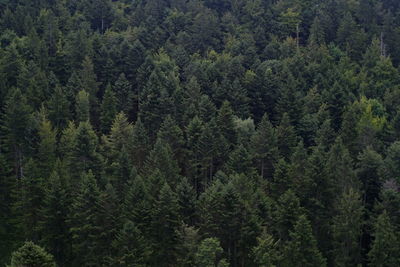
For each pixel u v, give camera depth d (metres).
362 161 85.88
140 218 71.62
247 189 76.31
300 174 82.25
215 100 110.00
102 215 70.94
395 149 85.88
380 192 82.00
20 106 89.25
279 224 74.94
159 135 91.06
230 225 71.44
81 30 127.06
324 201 80.88
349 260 75.75
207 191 74.50
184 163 91.94
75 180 80.50
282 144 97.31
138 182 73.94
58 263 74.81
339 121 115.00
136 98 112.75
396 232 75.50
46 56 117.56
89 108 105.69
